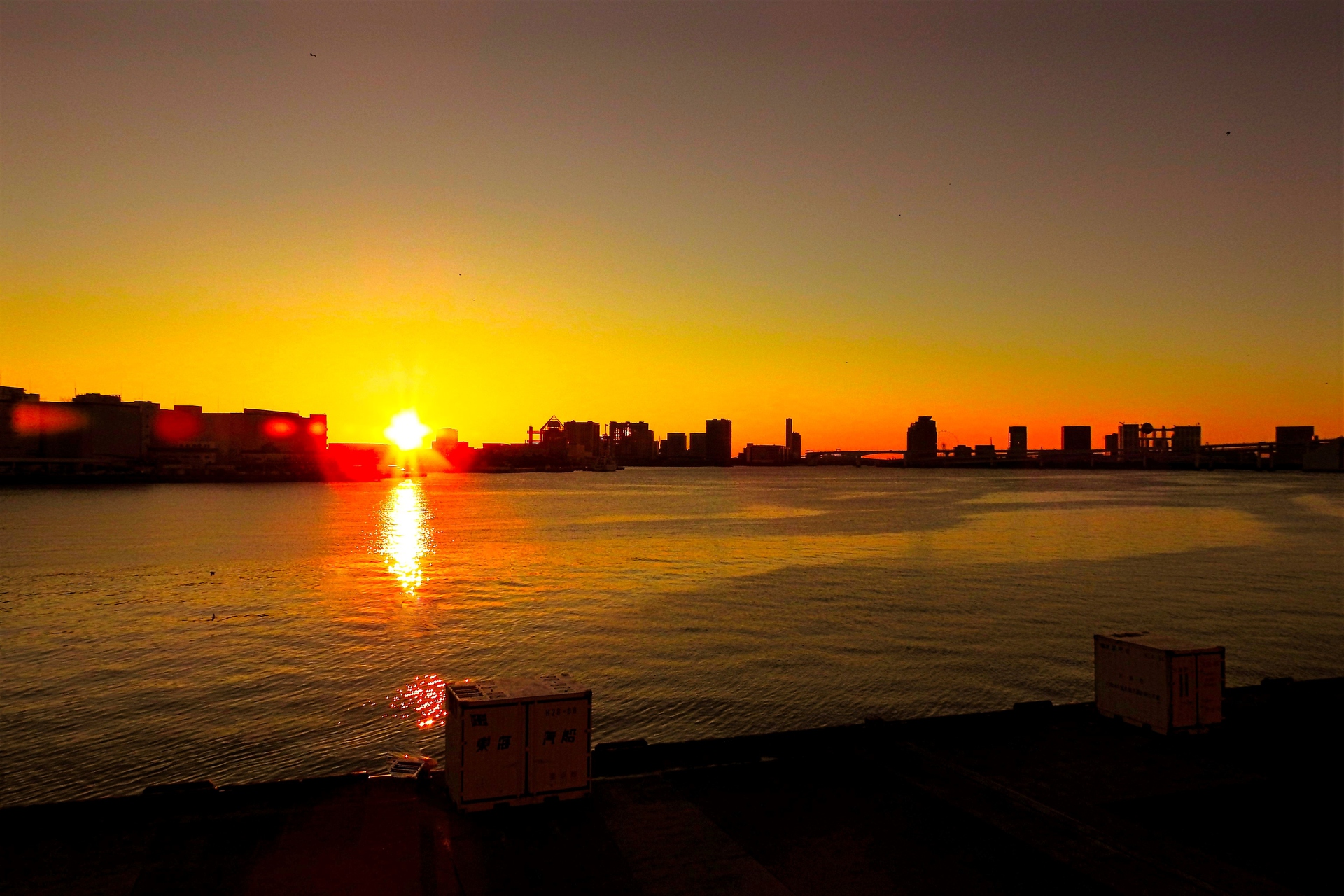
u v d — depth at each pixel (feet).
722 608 209.15
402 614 205.16
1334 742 76.43
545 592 237.25
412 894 50.24
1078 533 411.34
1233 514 532.73
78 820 59.72
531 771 62.80
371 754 110.01
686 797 64.90
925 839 57.82
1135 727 80.84
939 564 295.48
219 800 62.80
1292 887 50.93
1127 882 51.70
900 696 131.95
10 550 358.23
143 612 210.79
